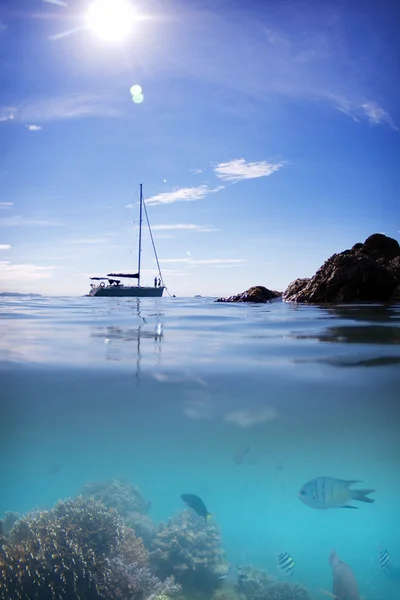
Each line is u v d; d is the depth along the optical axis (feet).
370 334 37.22
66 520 21.85
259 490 38.60
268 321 48.52
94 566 19.47
